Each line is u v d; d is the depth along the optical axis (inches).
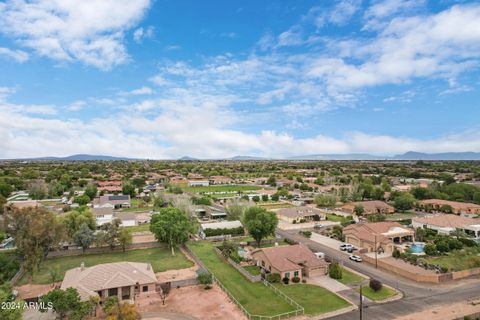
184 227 2849.4
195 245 3021.7
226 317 1654.8
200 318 1643.7
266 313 1689.2
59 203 5098.4
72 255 2723.9
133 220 3919.8
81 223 2987.2
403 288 2032.5
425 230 3297.2
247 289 2009.1
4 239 3051.2
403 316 1664.6
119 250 2869.1
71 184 6747.1
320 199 5241.1
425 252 2706.7
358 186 5802.2
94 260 2593.5
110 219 3907.5
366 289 2011.6
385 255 2684.5
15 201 4933.6
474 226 3341.5
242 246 2970.0
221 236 3292.3
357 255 2623.0
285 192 6038.4
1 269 2034.9
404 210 4709.6
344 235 3213.6
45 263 2512.3
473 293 1948.8
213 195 5964.6
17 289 2014.0
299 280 2138.3
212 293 1948.8
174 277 2225.6
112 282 1866.4
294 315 1679.4
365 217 4328.3
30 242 2114.9
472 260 2325.3
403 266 2383.1
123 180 7500.0
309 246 3009.4
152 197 5600.4
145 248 2952.8
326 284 2097.7
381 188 6008.9
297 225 3941.9
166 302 1827.0
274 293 1948.8
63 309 1505.9
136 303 1813.5
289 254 2357.3
